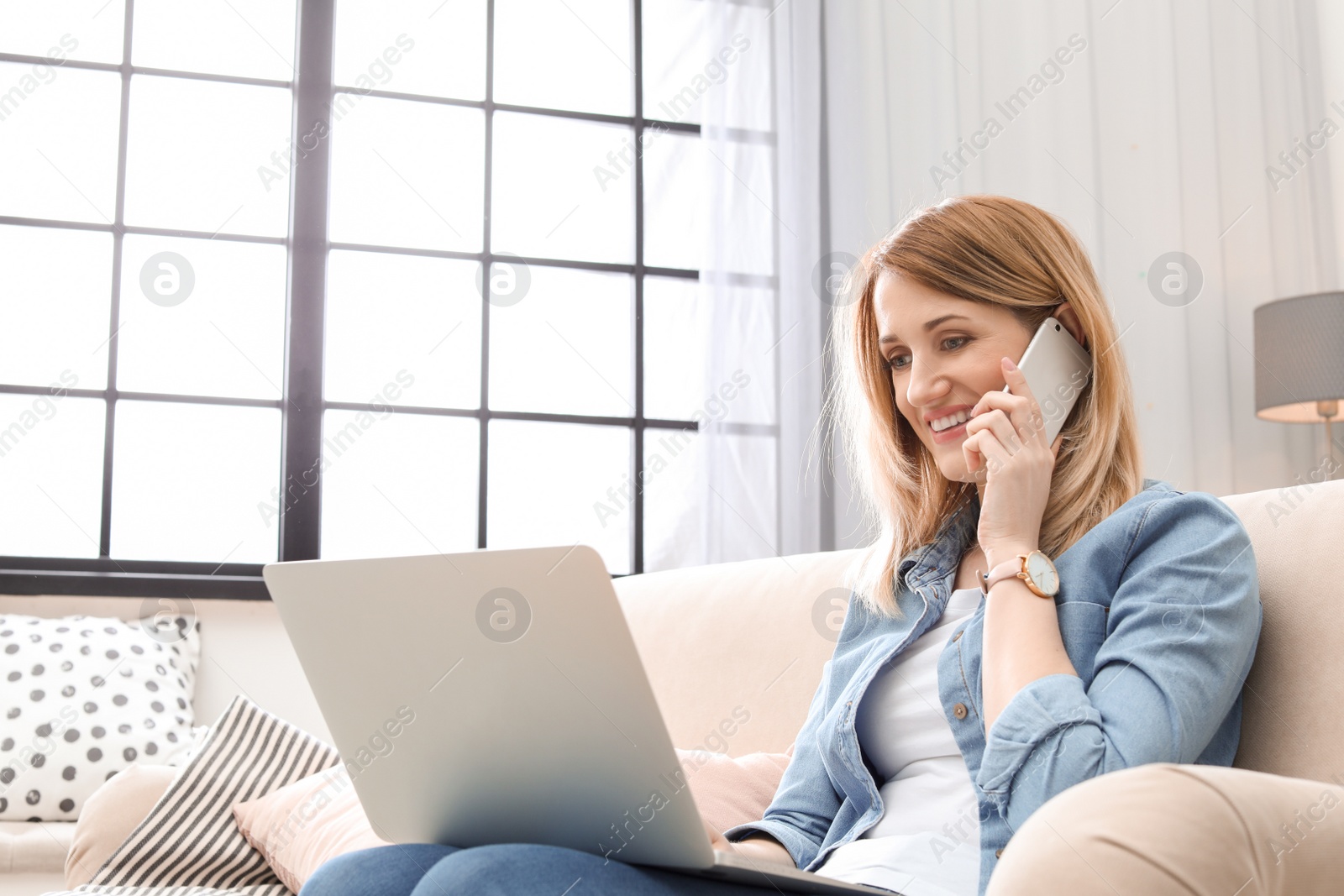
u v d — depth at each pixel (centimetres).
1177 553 89
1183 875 53
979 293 103
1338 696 88
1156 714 78
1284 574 96
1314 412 273
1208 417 308
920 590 107
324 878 74
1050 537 100
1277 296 315
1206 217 315
